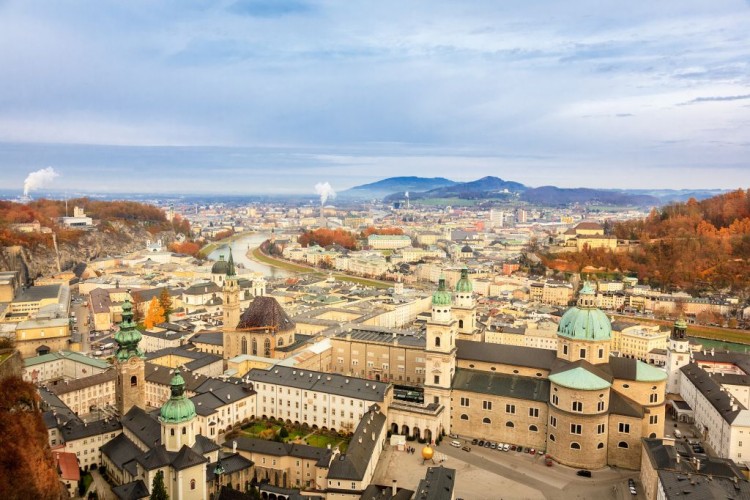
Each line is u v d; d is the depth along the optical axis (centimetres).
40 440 15462
